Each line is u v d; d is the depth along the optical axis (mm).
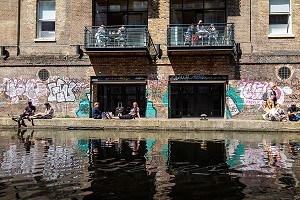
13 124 14992
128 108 19859
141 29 18406
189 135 12234
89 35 18938
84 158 6996
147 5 19219
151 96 18641
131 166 6125
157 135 12188
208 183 4867
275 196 4223
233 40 17562
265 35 18172
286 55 17781
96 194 4316
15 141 10102
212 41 17641
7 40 19641
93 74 19047
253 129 13531
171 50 17750
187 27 18391
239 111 18031
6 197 4191
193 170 5766
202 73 18328
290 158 6973
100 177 5238
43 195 4281
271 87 16672
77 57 19109
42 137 11352
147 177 5238
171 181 4984
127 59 18859
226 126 13727
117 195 4273
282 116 14469
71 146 8977
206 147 8781
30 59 19344
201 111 19547
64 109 19156
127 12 19391
